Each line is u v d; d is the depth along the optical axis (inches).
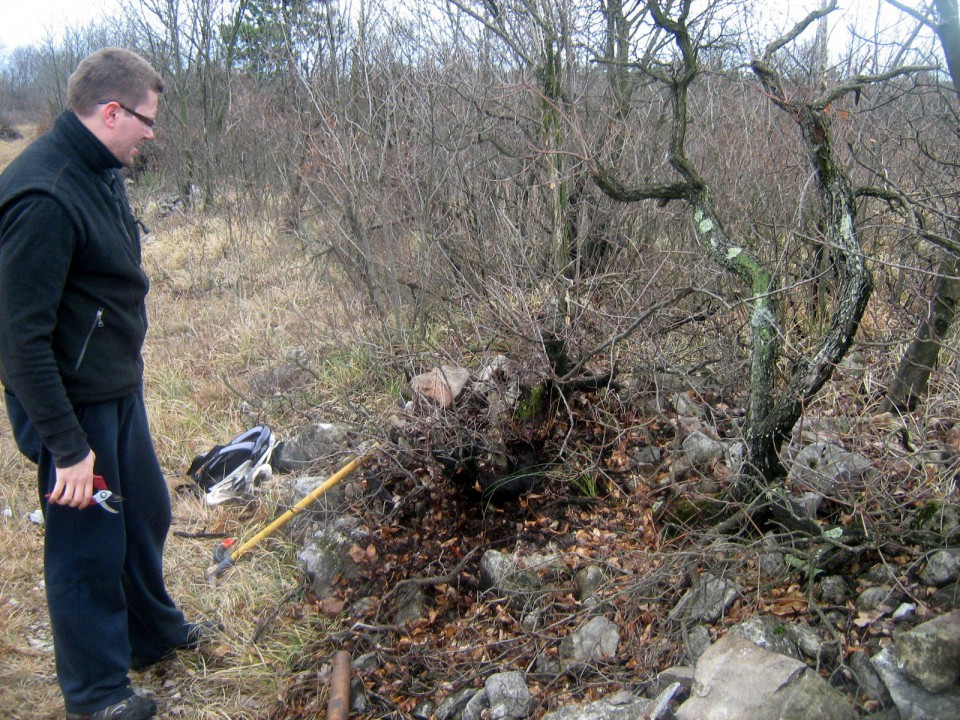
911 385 142.9
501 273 167.3
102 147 90.5
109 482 97.5
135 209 464.4
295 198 291.0
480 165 202.5
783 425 115.3
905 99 178.7
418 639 122.8
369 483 150.6
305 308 243.6
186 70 451.2
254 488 160.1
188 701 111.5
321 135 234.2
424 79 211.0
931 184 146.9
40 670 116.0
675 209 187.9
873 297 170.2
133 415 103.0
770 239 172.2
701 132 191.3
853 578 111.2
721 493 129.0
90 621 98.2
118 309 95.7
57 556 96.8
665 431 156.9
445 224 203.6
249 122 390.9
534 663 112.6
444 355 163.8
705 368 171.6
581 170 171.0
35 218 84.8
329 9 233.8
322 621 127.6
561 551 133.5
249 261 321.4
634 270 166.9
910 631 94.3
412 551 138.9
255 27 437.7
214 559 138.9
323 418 181.0
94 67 89.0
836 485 121.5
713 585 112.9
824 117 112.7
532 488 148.7
